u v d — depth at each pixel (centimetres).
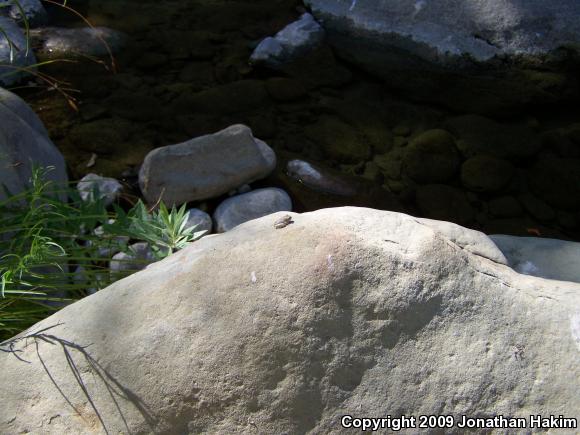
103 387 153
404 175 339
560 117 374
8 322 205
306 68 409
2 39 392
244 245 164
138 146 348
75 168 331
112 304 164
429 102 385
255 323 151
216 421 147
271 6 464
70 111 367
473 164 343
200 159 317
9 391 158
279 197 313
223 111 374
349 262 155
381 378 147
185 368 150
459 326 152
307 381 147
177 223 220
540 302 157
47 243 192
